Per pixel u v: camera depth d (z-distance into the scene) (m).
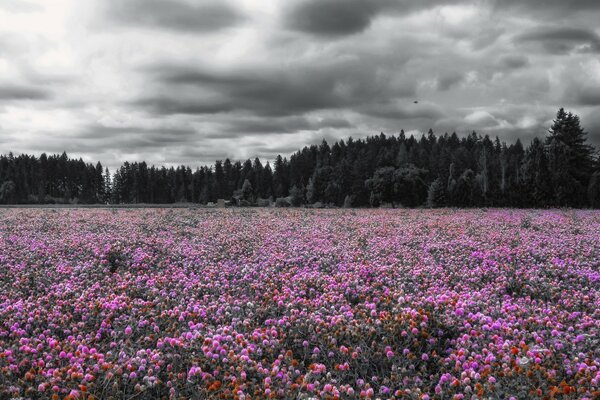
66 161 155.50
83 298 8.61
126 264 12.88
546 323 6.98
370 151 123.31
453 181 77.75
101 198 164.75
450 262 12.71
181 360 5.79
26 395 4.84
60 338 7.02
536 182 62.84
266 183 143.50
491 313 7.72
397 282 10.30
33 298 9.34
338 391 4.91
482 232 19.88
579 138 67.62
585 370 5.16
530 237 17.95
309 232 20.80
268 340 6.39
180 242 16.94
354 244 16.16
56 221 26.38
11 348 6.06
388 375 5.66
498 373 5.20
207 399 4.84
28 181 145.62
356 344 6.23
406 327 6.30
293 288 9.88
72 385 4.98
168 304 8.52
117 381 5.10
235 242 16.80
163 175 163.75
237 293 9.59
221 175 161.25
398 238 17.59
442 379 5.13
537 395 4.68
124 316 7.43
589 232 20.69
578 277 11.02
